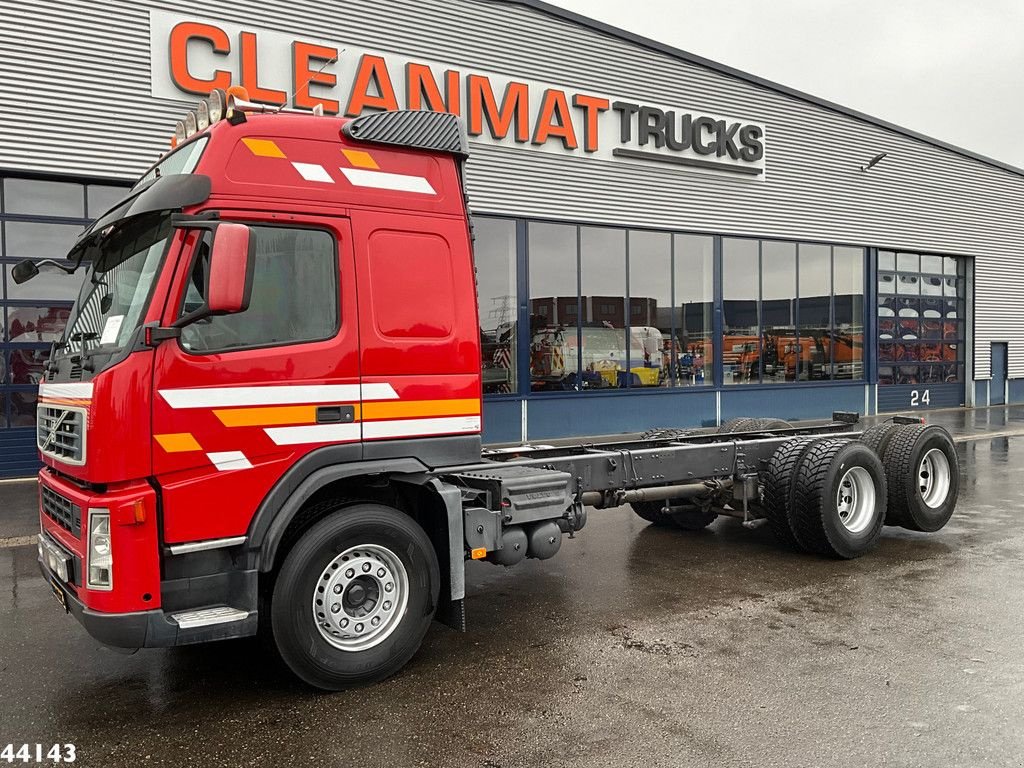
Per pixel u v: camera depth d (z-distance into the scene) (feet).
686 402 55.16
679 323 55.06
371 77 42.24
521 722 11.81
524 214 47.83
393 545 13.57
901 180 68.08
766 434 25.59
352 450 13.39
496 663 14.20
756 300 59.31
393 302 13.84
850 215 64.49
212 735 11.64
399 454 13.94
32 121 35.09
